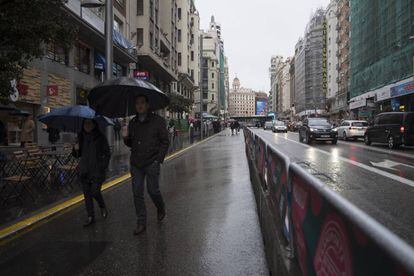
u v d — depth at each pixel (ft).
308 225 7.76
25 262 15.02
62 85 65.92
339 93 262.88
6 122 52.31
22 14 23.45
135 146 19.30
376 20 158.30
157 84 141.59
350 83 211.82
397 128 65.82
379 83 153.79
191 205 24.77
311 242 7.46
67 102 67.92
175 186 32.60
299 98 408.67
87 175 20.42
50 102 61.31
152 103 22.48
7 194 27.17
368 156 53.36
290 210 10.37
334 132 83.41
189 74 214.90
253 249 16.07
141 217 18.80
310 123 87.15
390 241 3.84
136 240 17.53
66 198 26.14
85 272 13.93
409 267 3.37
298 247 9.10
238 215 21.90
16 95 50.31
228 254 15.52
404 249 3.59
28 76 54.60
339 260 5.48
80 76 73.61
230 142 104.63
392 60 138.00
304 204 8.27
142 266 14.40
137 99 19.30
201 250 16.03
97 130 21.02
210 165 48.47
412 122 64.49
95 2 44.55
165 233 18.54
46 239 17.88
